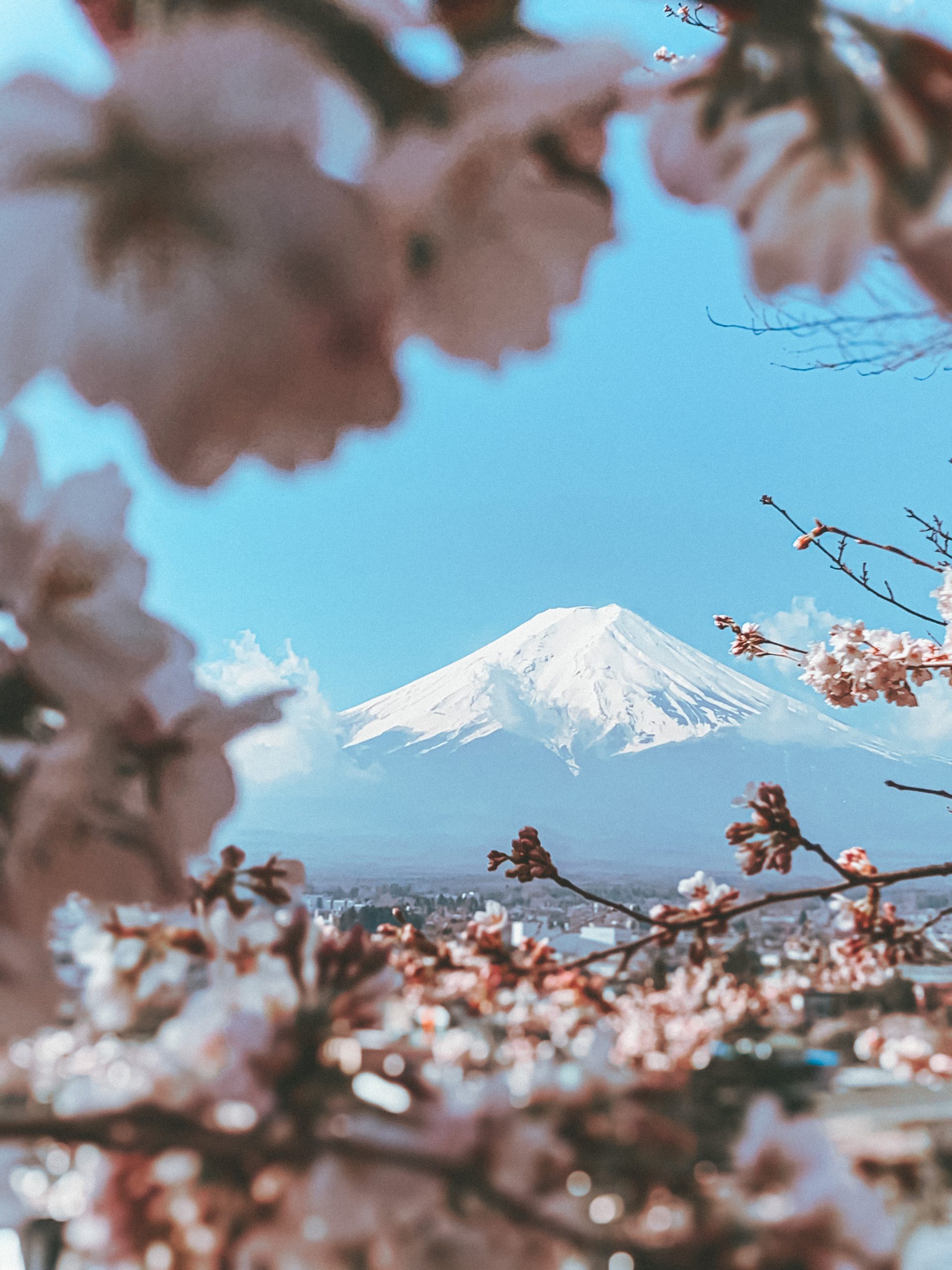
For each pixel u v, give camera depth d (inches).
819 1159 14.5
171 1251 14.0
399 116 9.8
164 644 13.8
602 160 11.5
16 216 9.1
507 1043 20.2
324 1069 15.4
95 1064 15.6
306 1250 14.0
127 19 9.7
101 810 14.6
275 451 9.7
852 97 11.7
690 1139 14.7
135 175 9.2
